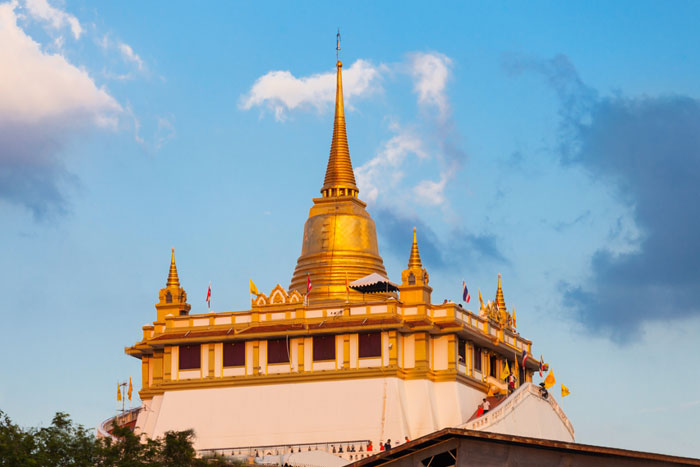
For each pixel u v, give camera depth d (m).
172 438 136.38
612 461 127.19
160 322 181.75
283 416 169.88
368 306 171.50
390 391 167.50
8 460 119.75
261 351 172.88
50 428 129.50
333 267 188.12
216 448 170.12
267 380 171.50
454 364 171.62
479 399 177.12
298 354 171.50
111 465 129.88
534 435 167.50
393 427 166.00
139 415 179.88
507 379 180.75
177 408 173.75
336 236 190.25
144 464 131.50
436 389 171.38
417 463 126.31
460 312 175.25
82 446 129.88
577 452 126.31
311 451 157.75
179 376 175.38
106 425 178.38
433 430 167.88
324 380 169.88
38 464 122.38
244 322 175.00
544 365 193.50
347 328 169.50
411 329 170.25
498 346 181.75
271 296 175.62
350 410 167.88
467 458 125.50
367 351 169.62
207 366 174.62
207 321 176.62
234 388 172.62
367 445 163.75
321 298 185.62
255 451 167.62
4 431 124.44
